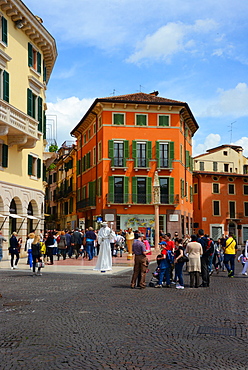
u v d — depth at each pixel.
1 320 9.52
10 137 28.06
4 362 6.43
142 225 49.62
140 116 50.38
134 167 49.50
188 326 8.99
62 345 7.42
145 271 15.55
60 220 75.19
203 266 16.48
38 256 19.03
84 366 6.25
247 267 21.38
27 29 29.66
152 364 6.37
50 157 39.31
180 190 50.97
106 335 8.16
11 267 22.08
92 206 52.03
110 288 15.13
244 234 68.25
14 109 26.31
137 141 50.06
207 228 65.44
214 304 11.91
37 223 32.44
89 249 30.06
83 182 59.53
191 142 60.38
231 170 71.12
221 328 8.81
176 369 6.14
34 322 9.31
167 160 50.69
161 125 50.72
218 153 70.50
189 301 12.45
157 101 50.28
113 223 48.91
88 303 11.84
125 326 8.95
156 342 7.66
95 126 53.06
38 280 17.23
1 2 26.16
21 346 7.34
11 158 28.59
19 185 29.44
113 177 49.41
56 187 78.31
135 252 15.54
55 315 10.09
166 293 14.30
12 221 29.62
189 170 57.34
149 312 10.58
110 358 6.66
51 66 36.25
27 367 6.20
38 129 32.44
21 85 29.34
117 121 49.94
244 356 6.82
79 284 16.05
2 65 26.77
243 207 68.50
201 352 7.03
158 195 43.62
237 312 10.63
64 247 30.08
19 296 12.98
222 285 16.89
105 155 49.53
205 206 65.69
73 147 64.75
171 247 16.33
